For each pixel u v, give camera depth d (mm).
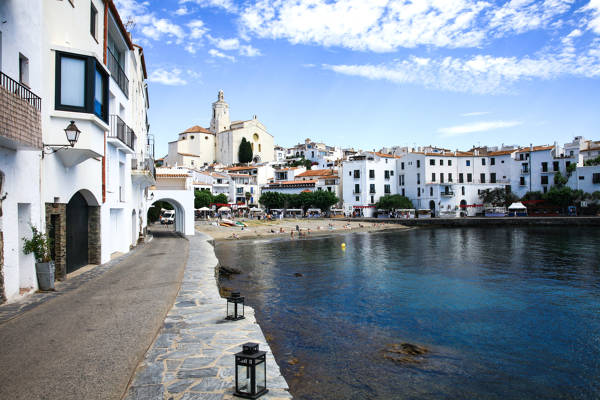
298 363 12172
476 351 13539
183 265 20688
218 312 11930
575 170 84688
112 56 21578
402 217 90312
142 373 7535
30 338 8883
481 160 97375
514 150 97375
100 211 20125
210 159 147000
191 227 46219
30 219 12836
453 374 11695
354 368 11891
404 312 18219
